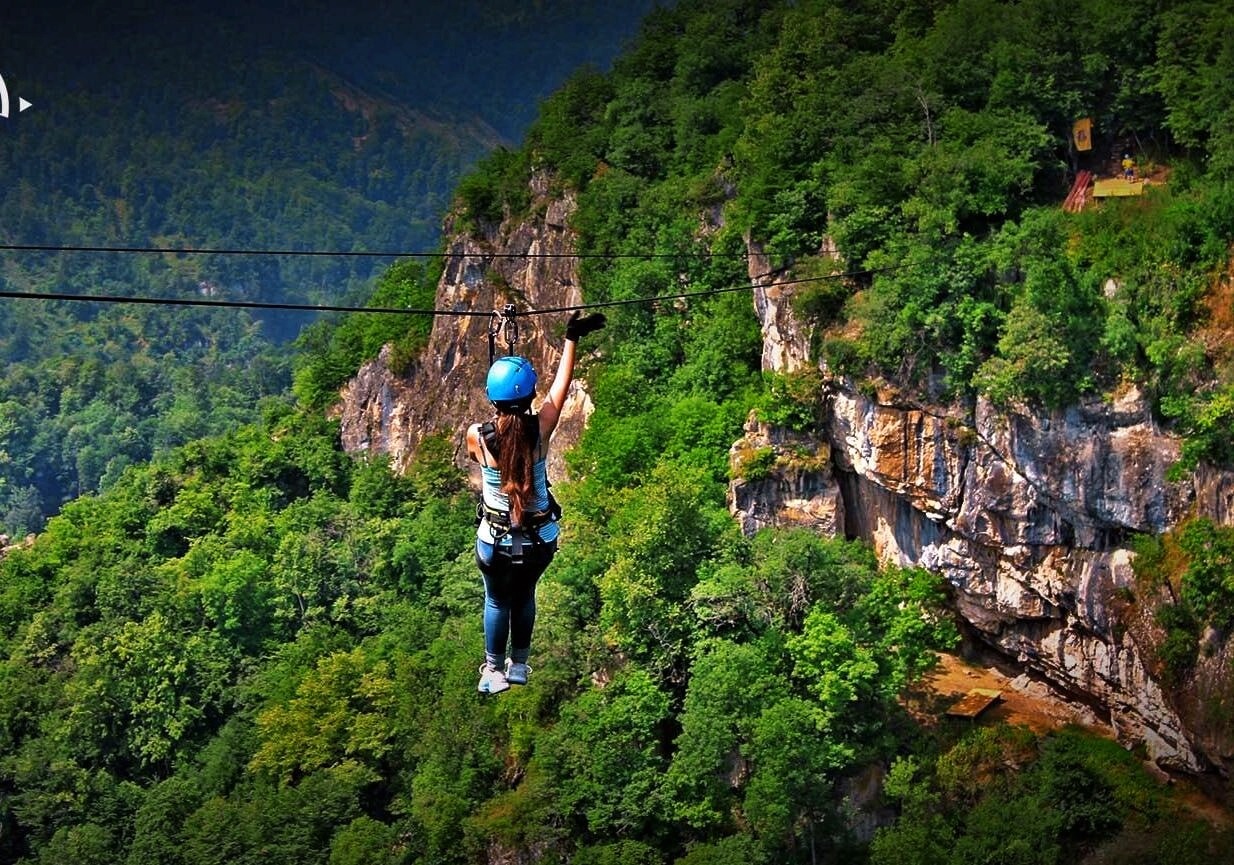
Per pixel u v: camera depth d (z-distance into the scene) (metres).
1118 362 70.00
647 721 72.38
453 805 74.81
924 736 72.12
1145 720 70.62
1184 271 70.06
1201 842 62.72
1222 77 76.12
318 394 156.38
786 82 101.25
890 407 76.25
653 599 75.06
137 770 94.06
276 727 87.25
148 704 94.06
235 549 114.06
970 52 84.81
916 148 82.19
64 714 95.31
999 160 75.88
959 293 73.50
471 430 21.22
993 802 65.81
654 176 115.19
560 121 127.56
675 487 76.88
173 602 105.19
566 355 21.83
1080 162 82.50
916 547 79.88
